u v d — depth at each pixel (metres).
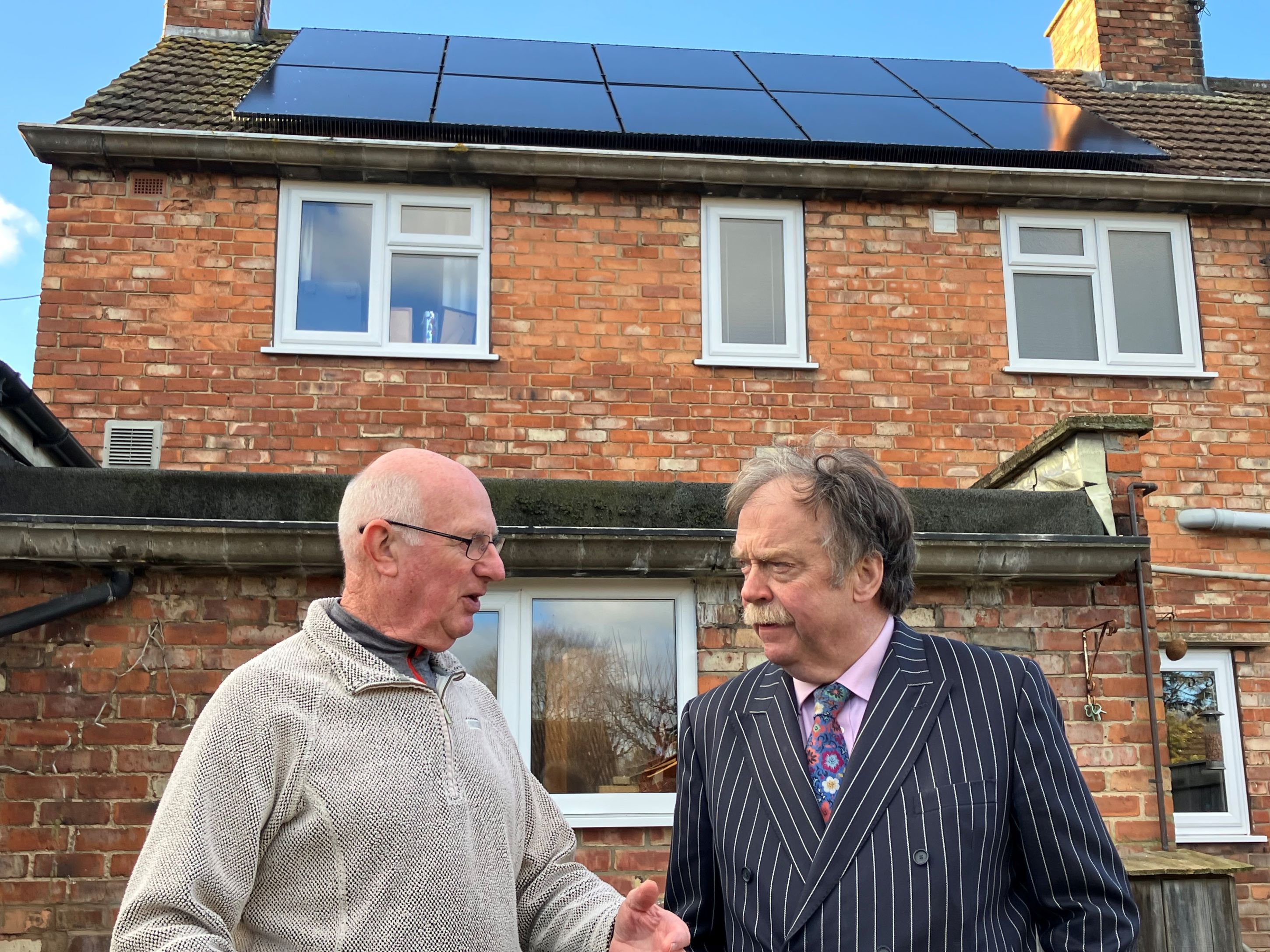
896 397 7.83
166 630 4.53
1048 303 8.23
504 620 4.91
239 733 2.01
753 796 2.26
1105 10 10.72
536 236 7.80
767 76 9.91
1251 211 8.45
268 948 1.98
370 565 2.26
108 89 8.23
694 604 4.96
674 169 7.76
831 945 2.03
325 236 7.67
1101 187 8.12
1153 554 7.79
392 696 2.14
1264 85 10.85
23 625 4.33
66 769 4.37
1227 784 7.59
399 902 1.98
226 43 9.68
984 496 5.05
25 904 4.25
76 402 7.14
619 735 4.86
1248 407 8.12
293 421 7.30
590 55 10.15
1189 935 4.07
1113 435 5.30
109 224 7.39
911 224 8.13
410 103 8.06
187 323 7.33
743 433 7.66
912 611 4.89
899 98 9.46
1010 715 2.21
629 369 7.66
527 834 2.47
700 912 2.42
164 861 1.91
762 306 7.96
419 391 7.45
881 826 2.10
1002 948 2.05
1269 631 7.73
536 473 7.44
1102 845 2.13
